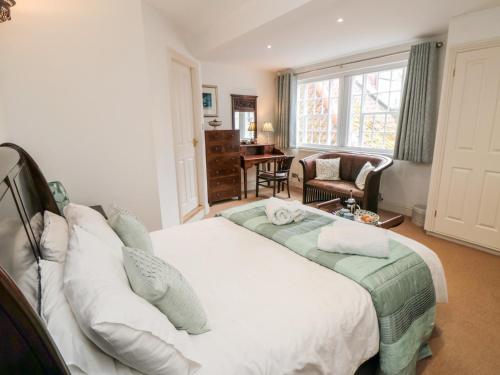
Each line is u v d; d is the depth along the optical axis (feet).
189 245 5.55
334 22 9.26
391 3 7.80
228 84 16.24
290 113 17.33
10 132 7.34
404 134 11.93
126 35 7.99
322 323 3.46
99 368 2.49
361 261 4.64
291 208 6.56
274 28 8.24
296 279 4.30
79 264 2.98
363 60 13.42
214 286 4.17
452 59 8.98
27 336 1.95
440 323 5.99
